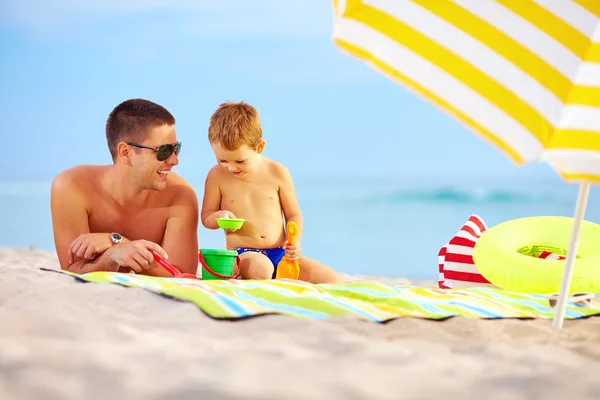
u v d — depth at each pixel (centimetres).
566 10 223
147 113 367
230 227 391
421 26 222
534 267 370
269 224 413
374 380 173
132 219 386
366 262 1608
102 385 162
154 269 377
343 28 224
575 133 221
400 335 241
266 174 416
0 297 276
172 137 375
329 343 214
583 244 407
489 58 220
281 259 401
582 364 207
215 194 417
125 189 379
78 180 377
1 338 197
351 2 225
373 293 319
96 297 273
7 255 591
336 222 2159
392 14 223
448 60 220
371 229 2045
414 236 1952
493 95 219
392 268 1539
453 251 436
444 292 359
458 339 244
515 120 219
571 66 221
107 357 183
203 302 262
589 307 350
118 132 370
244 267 387
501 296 367
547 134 219
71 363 176
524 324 282
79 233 373
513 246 407
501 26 221
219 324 240
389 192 2594
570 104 221
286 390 161
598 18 223
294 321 245
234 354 193
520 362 204
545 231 417
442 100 220
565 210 2353
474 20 221
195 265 396
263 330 237
